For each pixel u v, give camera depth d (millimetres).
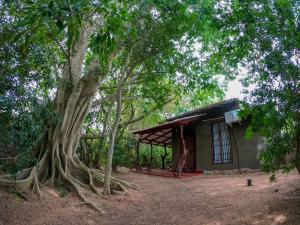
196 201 10133
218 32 12156
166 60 13359
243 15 6996
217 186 12227
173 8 11000
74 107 11664
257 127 6953
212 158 17547
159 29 11289
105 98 14477
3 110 7082
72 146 12039
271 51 6727
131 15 10633
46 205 8953
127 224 8008
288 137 6668
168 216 8641
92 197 10336
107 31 5113
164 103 16156
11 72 7660
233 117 15844
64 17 4430
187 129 19359
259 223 7262
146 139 20453
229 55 7535
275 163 6977
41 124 8289
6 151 8758
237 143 16469
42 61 8398
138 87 16484
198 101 19406
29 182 9727
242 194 10188
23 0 7031
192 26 11961
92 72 11828
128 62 11961
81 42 11992
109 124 17906
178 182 14094
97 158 16281
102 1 5562
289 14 6633
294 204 8078
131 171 18391
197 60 13938
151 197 11094
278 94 6559
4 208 8016
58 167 11102
